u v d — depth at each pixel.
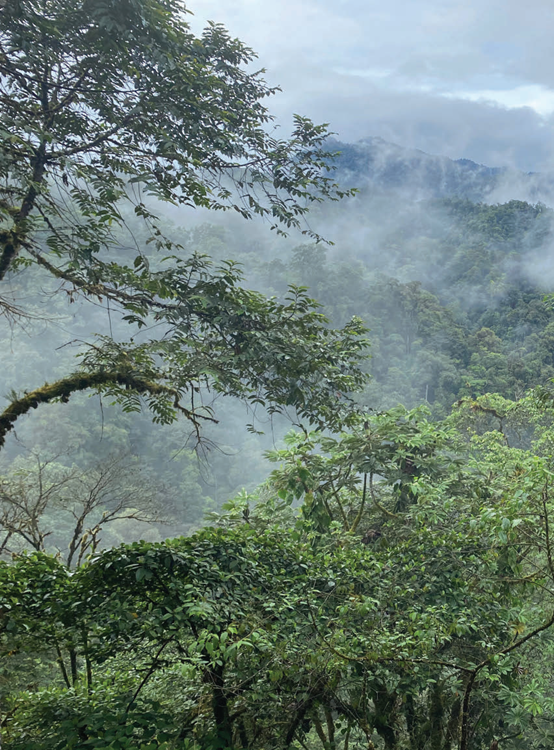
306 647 4.72
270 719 5.32
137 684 5.53
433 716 6.20
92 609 4.39
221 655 4.59
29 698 5.12
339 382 6.88
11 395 6.34
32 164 5.72
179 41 5.98
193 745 4.50
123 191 6.00
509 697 5.65
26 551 4.75
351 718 5.39
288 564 5.50
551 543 5.45
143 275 6.24
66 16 5.48
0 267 5.91
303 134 7.14
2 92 5.37
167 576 4.56
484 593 6.14
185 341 6.60
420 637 4.70
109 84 5.96
